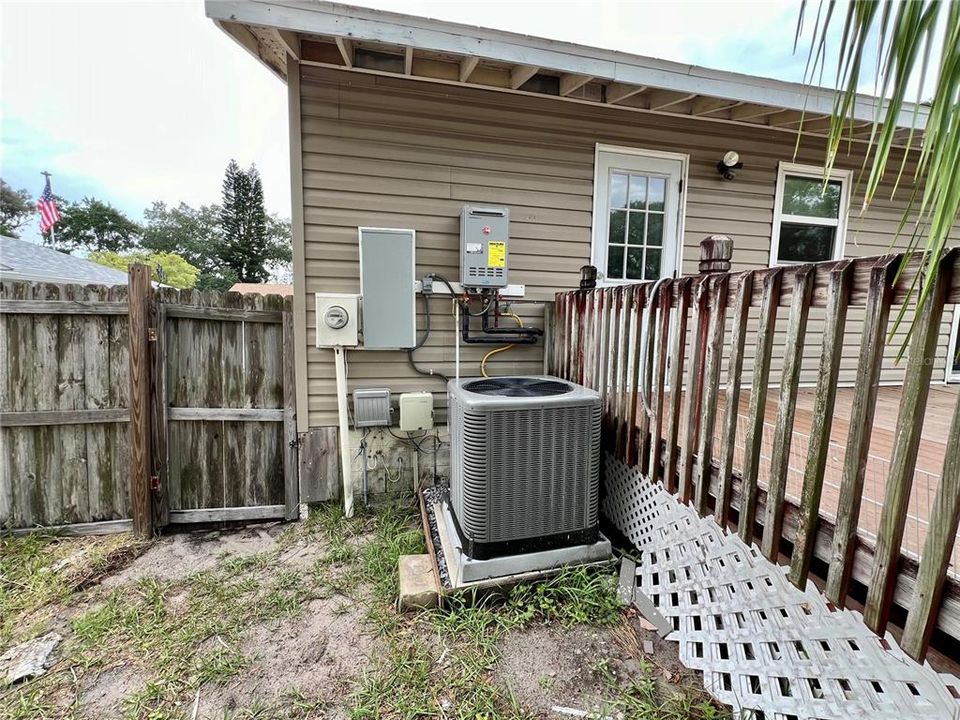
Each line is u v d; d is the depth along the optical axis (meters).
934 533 1.13
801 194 4.19
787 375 1.51
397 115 3.27
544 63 2.84
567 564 2.42
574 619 2.18
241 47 2.89
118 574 2.59
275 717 1.70
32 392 2.91
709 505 2.03
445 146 3.38
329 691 1.81
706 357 1.94
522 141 3.51
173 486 3.14
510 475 2.30
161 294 3.00
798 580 1.50
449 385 2.79
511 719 1.66
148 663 1.94
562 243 3.68
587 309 2.94
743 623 1.78
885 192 4.34
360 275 3.20
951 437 1.09
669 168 3.86
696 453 2.06
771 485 1.60
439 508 3.05
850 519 1.33
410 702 1.74
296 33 2.91
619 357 2.66
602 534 2.62
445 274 3.48
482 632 2.09
